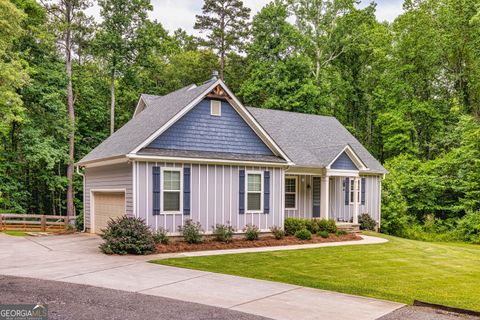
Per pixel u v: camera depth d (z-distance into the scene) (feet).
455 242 82.17
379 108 124.67
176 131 53.47
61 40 97.14
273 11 115.03
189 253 46.34
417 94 121.90
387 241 60.75
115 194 57.72
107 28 101.91
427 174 96.48
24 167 98.12
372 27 130.31
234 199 56.49
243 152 58.75
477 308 26.16
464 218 86.12
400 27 119.55
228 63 145.59
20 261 40.37
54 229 72.90
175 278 33.09
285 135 78.43
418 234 85.05
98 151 63.31
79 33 100.63
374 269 39.04
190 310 24.18
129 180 50.93
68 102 95.14
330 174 69.72
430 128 119.65
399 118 113.80
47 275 33.42
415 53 116.67
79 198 106.52
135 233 45.68
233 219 56.24
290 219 61.82
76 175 97.25
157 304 25.31
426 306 26.66
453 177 92.94
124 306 24.67
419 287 31.96
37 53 90.12
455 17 110.11
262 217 58.80
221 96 56.80
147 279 32.55
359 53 128.26
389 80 119.34
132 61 106.73
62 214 110.11
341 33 128.06
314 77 126.00
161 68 126.11
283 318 23.25
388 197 86.43
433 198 94.53
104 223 62.28
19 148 93.66
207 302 26.14
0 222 71.36
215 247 50.44
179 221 52.03
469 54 113.39
